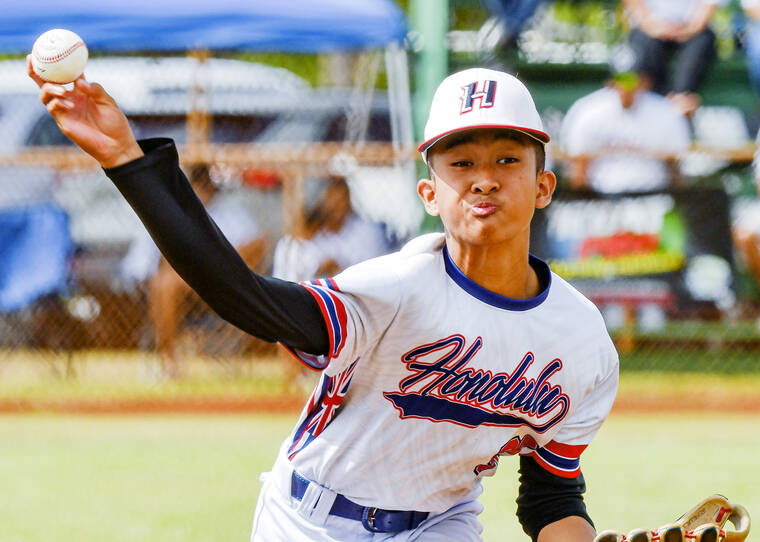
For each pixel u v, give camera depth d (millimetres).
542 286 9367
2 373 30078
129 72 31938
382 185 29594
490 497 18297
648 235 30719
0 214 29344
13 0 29781
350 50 31781
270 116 32625
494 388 9156
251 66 33250
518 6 32500
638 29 32844
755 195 31266
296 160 28250
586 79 34219
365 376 9062
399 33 30359
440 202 8797
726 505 9727
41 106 31984
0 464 20859
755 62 33312
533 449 10094
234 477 19594
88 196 29438
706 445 23156
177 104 31750
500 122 8445
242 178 28984
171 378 28984
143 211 7047
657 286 30984
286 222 28203
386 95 33594
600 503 17672
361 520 9484
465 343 8859
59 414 26422
